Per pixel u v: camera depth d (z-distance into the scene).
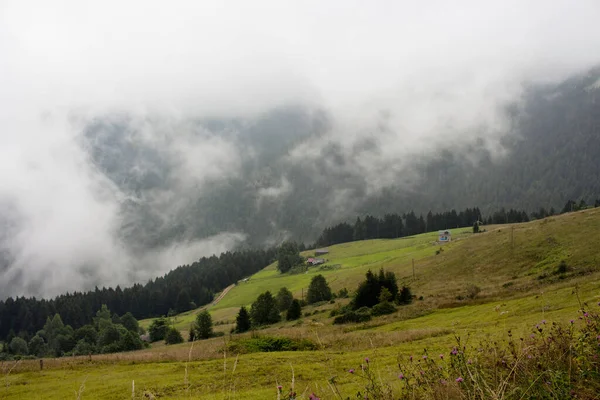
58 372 32.78
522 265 70.81
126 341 96.31
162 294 199.25
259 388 20.30
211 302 184.50
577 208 187.88
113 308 198.38
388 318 58.03
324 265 178.25
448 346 20.78
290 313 86.25
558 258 65.62
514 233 88.50
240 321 88.75
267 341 36.38
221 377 24.14
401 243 190.75
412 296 70.62
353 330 53.22
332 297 102.06
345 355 26.08
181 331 131.75
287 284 162.25
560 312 27.22
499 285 62.88
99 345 108.00
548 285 53.53
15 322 181.62
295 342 36.22
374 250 188.38
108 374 30.33
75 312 180.25
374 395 7.78
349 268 155.88
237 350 34.66
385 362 19.84
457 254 93.81
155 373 28.48
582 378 6.55
